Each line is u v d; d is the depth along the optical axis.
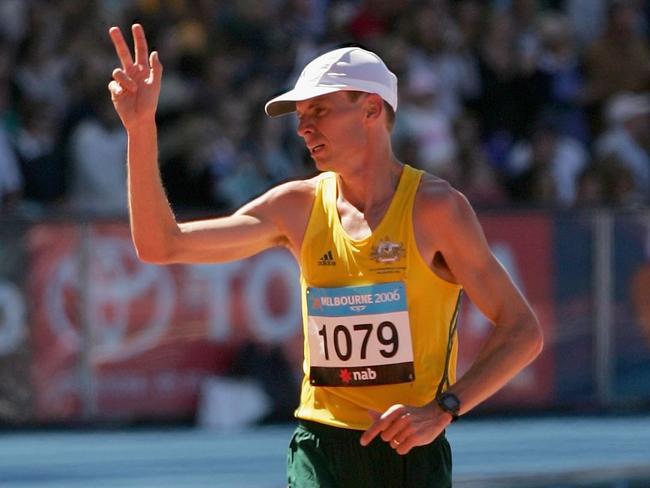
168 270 29.25
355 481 12.43
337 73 12.27
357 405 12.38
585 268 32.06
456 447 28.38
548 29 40.56
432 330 12.34
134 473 25.06
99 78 33.19
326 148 12.33
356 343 12.28
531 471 25.47
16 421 28.45
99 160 32.62
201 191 33.50
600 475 25.08
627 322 32.41
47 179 32.50
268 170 34.38
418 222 12.19
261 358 30.02
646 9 43.84
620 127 38.38
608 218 32.16
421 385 12.30
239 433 29.34
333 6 39.16
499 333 12.18
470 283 12.24
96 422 28.88
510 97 39.03
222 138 34.09
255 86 35.28
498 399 31.83
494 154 38.28
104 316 28.81
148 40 34.81
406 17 38.00
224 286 29.69
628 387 32.47
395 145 34.66
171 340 29.33
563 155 37.78
